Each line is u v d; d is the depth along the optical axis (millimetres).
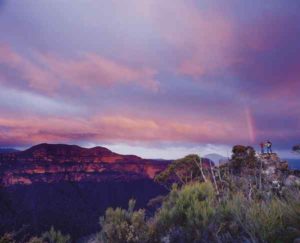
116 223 7445
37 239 6949
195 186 7547
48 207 114500
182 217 6648
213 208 6047
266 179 12531
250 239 4207
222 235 4930
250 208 4883
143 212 7668
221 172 14523
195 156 18797
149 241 6930
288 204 4617
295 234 3924
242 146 18203
